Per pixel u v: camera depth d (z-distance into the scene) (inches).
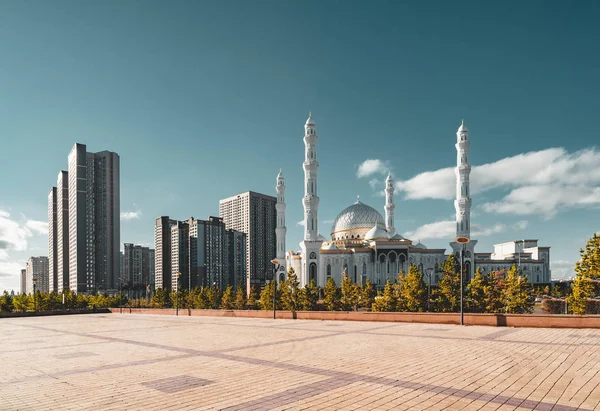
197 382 597.9
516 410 456.4
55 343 1115.3
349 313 1579.7
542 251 7726.4
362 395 517.3
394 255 5856.3
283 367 693.9
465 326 1266.0
